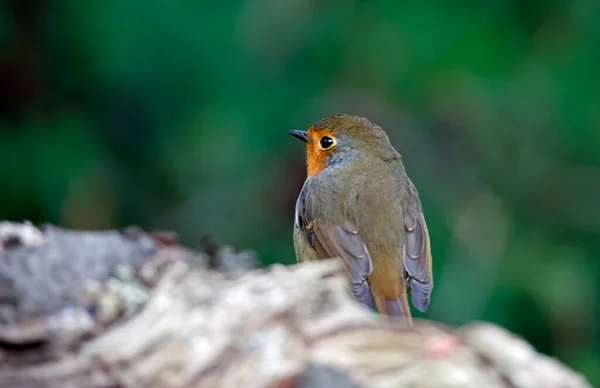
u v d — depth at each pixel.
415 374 5.09
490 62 13.10
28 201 12.84
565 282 12.63
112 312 5.71
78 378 5.01
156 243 6.81
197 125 13.12
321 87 13.47
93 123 13.32
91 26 12.92
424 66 13.19
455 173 13.77
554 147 13.64
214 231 13.47
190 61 12.98
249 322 5.18
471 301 12.52
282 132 13.13
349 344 5.18
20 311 5.73
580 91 13.20
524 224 13.42
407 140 13.77
